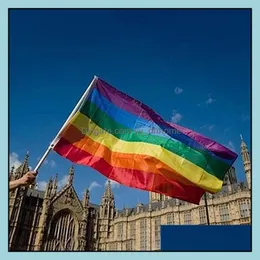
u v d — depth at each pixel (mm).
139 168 15461
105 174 15164
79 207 113000
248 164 93188
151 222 113562
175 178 15492
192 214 101812
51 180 108188
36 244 98875
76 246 107625
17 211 97438
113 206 129250
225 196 95250
